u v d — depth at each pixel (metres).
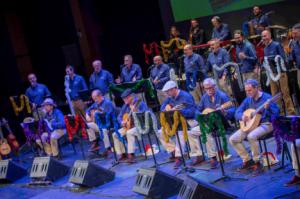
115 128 8.98
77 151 11.06
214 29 11.35
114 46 14.91
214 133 7.12
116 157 9.26
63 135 10.56
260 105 7.23
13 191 9.25
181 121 7.63
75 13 14.73
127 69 11.24
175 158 8.47
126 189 7.76
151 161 8.95
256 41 10.21
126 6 14.55
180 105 8.12
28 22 15.24
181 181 7.10
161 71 10.73
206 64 10.29
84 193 8.09
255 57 9.70
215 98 7.88
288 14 13.23
